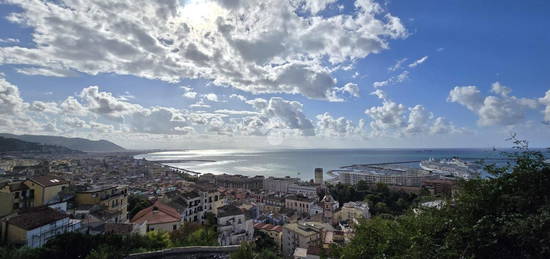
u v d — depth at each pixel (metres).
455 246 13.70
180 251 34.41
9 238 34.16
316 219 99.81
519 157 15.91
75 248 29.17
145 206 71.12
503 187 15.22
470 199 15.36
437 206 17.89
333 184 185.25
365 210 106.44
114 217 50.69
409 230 17.08
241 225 65.75
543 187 14.48
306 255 54.66
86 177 152.75
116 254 30.31
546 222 12.04
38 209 40.75
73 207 51.12
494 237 13.15
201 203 75.62
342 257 18.97
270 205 129.62
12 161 195.88
